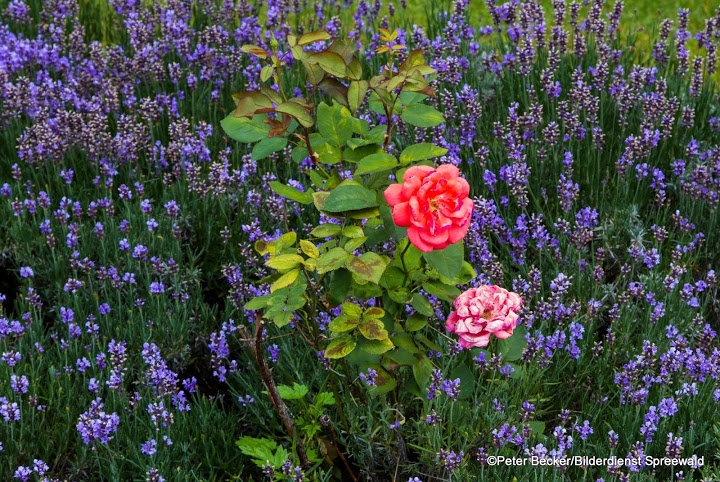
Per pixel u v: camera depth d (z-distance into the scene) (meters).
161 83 5.43
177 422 3.32
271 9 5.67
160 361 3.32
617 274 4.34
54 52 5.38
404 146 4.66
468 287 3.74
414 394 3.29
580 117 5.04
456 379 3.08
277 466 2.99
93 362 3.47
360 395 3.31
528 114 4.83
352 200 2.61
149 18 6.00
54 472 3.23
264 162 4.67
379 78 2.87
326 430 3.38
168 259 4.09
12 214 4.24
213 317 3.93
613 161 4.82
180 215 4.31
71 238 3.88
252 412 3.62
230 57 5.39
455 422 3.23
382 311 2.73
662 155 4.84
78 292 3.94
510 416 3.21
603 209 4.47
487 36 6.07
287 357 3.56
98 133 4.55
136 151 4.62
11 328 3.47
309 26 6.18
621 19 7.21
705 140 5.06
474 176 4.61
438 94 5.05
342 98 2.91
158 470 3.08
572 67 5.46
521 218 4.05
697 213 4.49
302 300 2.72
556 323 3.86
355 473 3.40
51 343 3.76
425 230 2.45
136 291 3.97
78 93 5.16
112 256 4.10
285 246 2.88
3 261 4.15
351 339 2.78
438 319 3.66
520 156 4.55
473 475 3.14
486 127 4.89
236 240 4.25
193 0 6.57
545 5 7.58
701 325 3.87
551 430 3.56
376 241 2.94
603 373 3.61
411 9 7.31
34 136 4.57
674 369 3.39
